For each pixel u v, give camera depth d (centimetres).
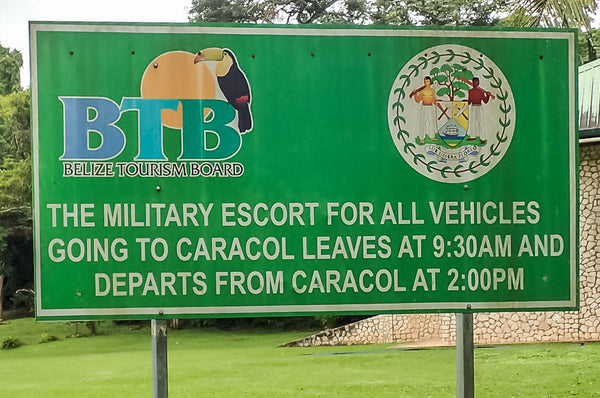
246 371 1340
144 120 570
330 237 580
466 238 589
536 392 1031
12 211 2478
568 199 595
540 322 1411
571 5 1045
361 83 583
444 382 1155
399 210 585
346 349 1548
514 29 594
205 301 573
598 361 1223
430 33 589
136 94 570
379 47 584
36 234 563
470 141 590
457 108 589
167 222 572
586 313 1393
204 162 574
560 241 595
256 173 577
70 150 565
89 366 1584
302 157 579
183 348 1767
